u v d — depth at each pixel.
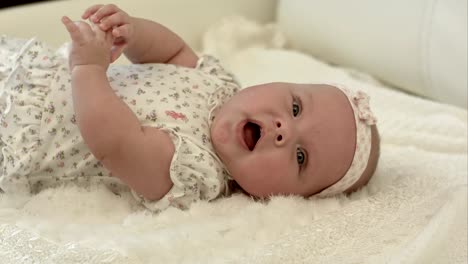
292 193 1.12
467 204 1.16
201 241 0.99
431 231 1.08
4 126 1.06
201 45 1.82
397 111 1.52
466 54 1.47
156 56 1.27
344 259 1.00
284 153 1.08
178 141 1.08
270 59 1.76
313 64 1.72
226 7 1.85
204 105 1.17
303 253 0.99
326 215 1.08
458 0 1.46
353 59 1.74
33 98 1.07
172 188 1.09
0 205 1.06
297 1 1.83
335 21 1.74
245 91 1.15
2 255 0.92
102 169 1.12
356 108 1.16
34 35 1.48
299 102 1.14
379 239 1.06
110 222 1.07
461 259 1.07
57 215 1.06
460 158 1.34
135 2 1.62
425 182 1.21
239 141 1.10
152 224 1.03
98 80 1.03
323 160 1.11
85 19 1.09
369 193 1.20
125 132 1.03
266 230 1.04
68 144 1.09
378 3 1.62
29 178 1.11
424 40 1.54
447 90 1.55
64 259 0.91
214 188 1.12
